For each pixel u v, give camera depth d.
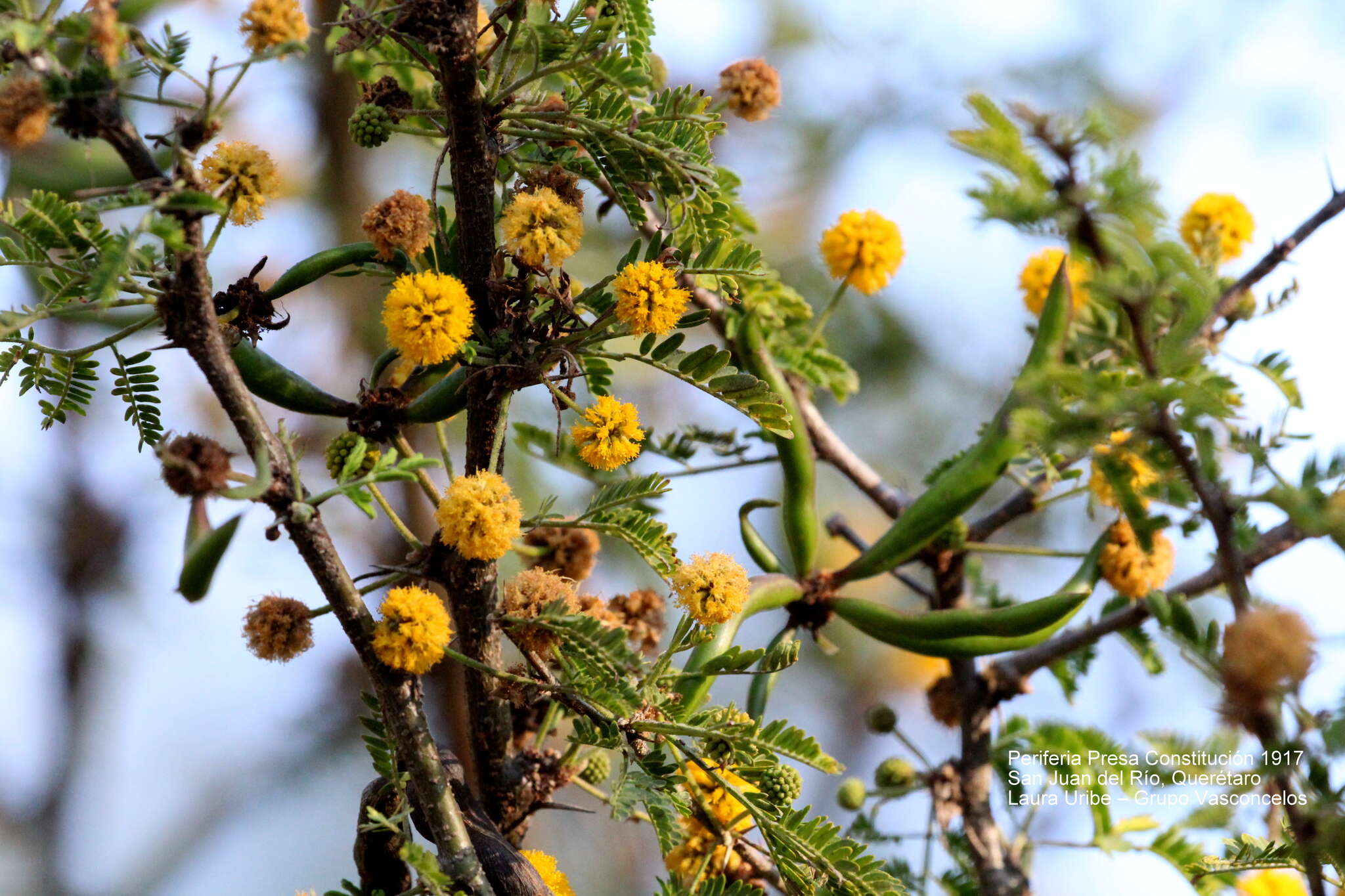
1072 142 1.46
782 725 1.48
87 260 1.48
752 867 1.52
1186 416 1.47
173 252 1.46
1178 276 1.46
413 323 1.47
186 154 1.45
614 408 1.49
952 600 1.58
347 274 1.49
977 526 1.57
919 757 1.58
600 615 1.50
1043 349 1.51
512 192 1.49
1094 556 1.55
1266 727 1.46
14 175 1.59
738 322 1.56
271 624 1.46
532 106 1.50
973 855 1.57
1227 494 1.47
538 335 1.48
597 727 1.48
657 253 1.49
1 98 1.44
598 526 1.49
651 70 1.53
